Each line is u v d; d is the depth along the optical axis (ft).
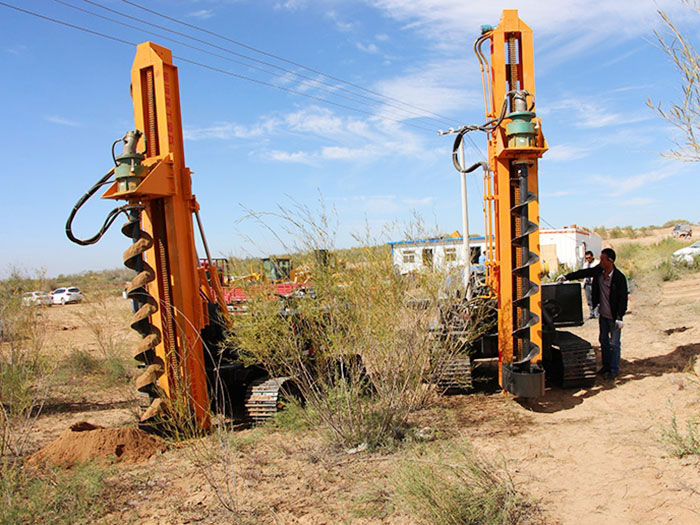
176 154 19.43
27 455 16.88
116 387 29.60
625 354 29.09
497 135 21.71
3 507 11.90
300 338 17.29
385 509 12.10
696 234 198.08
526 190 20.90
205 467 15.43
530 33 21.76
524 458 15.23
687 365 24.43
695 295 49.03
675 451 14.56
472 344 22.24
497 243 22.36
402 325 17.13
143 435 17.93
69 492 13.23
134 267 19.54
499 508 11.53
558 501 12.28
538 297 20.86
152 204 19.44
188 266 19.57
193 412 18.90
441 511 11.03
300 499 13.01
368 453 16.05
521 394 19.89
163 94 19.12
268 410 19.57
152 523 12.14
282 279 17.15
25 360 18.22
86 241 19.53
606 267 24.34
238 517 12.05
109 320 40.88
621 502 12.04
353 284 16.33
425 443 16.28
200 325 19.63
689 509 11.43
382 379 16.96
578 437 16.88
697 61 12.48
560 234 86.02
